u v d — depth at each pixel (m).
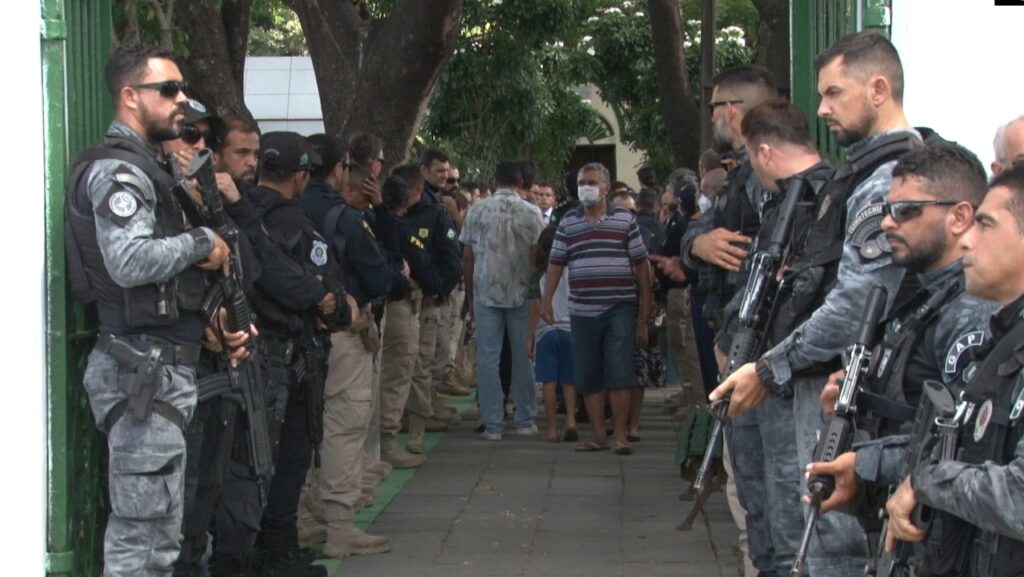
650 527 7.68
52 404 4.81
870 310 3.82
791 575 3.78
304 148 6.01
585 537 7.44
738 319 4.92
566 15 18.56
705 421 7.89
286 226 5.75
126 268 4.35
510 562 6.85
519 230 10.82
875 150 4.30
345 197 7.43
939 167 3.53
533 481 9.14
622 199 11.81
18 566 4.77
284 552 6.21
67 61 4.95
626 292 10.08
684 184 10.56
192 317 4.64
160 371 4.48
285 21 32.56
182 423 4.57
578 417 12.09
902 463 3.55
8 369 4.73
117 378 4.50
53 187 4.79
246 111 9.84
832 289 4.29
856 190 4.19
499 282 10.80
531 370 11.21
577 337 10.19
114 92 4.67
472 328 14.09
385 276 6.75
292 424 6.08
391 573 6.59
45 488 4.82
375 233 7.83
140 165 4.52
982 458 3.03
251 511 5.49
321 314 5.93
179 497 4.56
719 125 5.86
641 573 6.63
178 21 9.52
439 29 10.15
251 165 5.76
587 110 23.05
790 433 4.97
